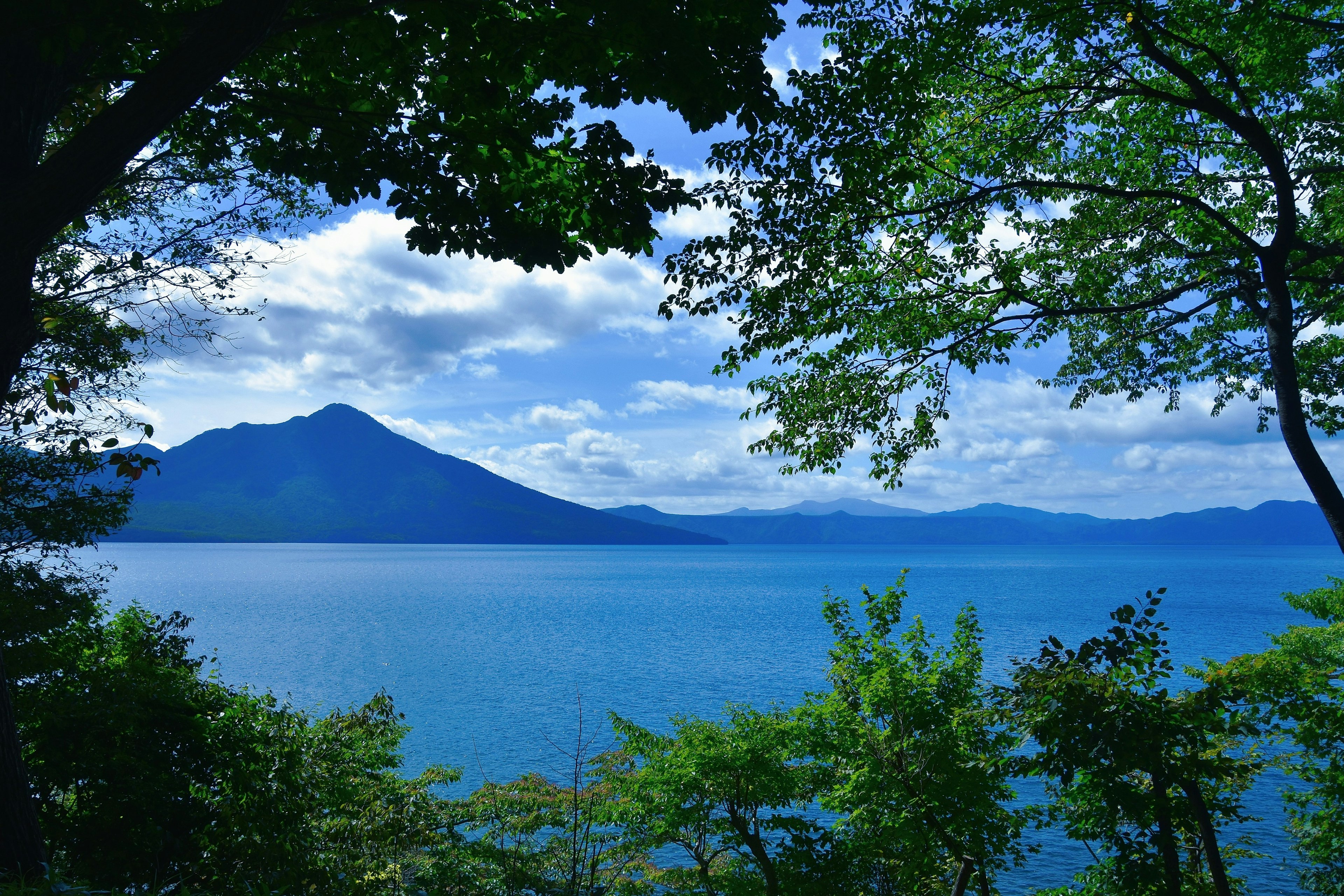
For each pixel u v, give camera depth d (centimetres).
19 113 623
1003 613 14750
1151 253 1505
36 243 571
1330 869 1384
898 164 1107
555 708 6575
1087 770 890
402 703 6894
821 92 959
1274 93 1318
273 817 1209
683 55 649
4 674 650
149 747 1205
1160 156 1450
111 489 1728
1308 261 1241
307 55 799
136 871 1122
